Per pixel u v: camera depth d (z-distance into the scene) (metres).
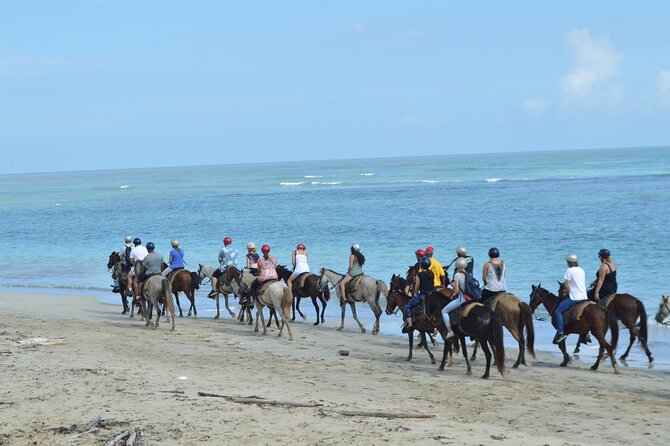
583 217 56.47
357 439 10.43
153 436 10.52
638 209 60.59
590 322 16.70
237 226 61.69
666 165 158.12
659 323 20.80
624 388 14.98
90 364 16.03
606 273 17.72
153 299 22.83
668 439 10.80
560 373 16.69
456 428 11.13
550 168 170.88
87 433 10.66
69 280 38.12
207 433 10.65
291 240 50.06
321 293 24.36
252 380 14.80
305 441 10.34
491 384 15.05
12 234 64.94
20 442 10.43
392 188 114.25
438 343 20.95
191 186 159.75
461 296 15.58
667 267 32.69
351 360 17.97
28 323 23.55
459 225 55.16
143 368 15.73
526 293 28.91
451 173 168.00
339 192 108.94
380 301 29.64
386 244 45.78
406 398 13.46
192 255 44.59
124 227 66.19
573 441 10.63
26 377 14.40
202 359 17.45
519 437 10.73
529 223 54.22
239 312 27.69
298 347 19.91
